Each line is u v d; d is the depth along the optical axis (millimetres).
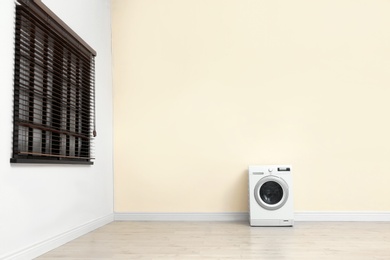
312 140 4660
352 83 4684
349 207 4582
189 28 4848
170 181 4730
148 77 4840
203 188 4695
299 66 4734
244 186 4664
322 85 4703
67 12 3541
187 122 4770
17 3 2707
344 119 4660
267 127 4699
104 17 4648
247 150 4695
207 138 4738
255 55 4773
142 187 4750
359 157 4617
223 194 4676
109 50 4801
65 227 3385
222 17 4836
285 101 4711
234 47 4797
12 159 2555
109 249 3043
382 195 4574
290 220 4188
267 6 4809
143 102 4824
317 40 4746
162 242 3305
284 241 3312
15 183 2613
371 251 2887
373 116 4645
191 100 4785
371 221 4531
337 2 4762
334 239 3391
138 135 4801
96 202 4195
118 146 4812
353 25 4734
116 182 4777
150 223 4473
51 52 3199
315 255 2766
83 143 3998
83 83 3977
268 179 4266
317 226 4176
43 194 3004
